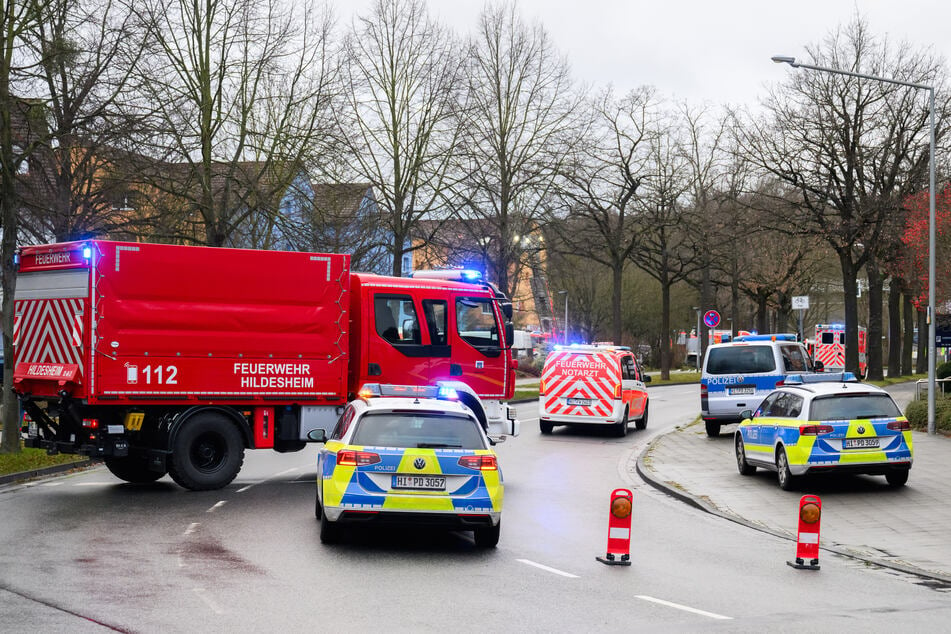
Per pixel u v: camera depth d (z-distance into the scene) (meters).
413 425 12.56
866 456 18.20
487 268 45.00
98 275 16.55
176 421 17.11
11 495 16.88
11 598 9.35
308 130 31.38
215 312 17.45
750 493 18.52
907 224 44.88
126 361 16.77
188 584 10.22
